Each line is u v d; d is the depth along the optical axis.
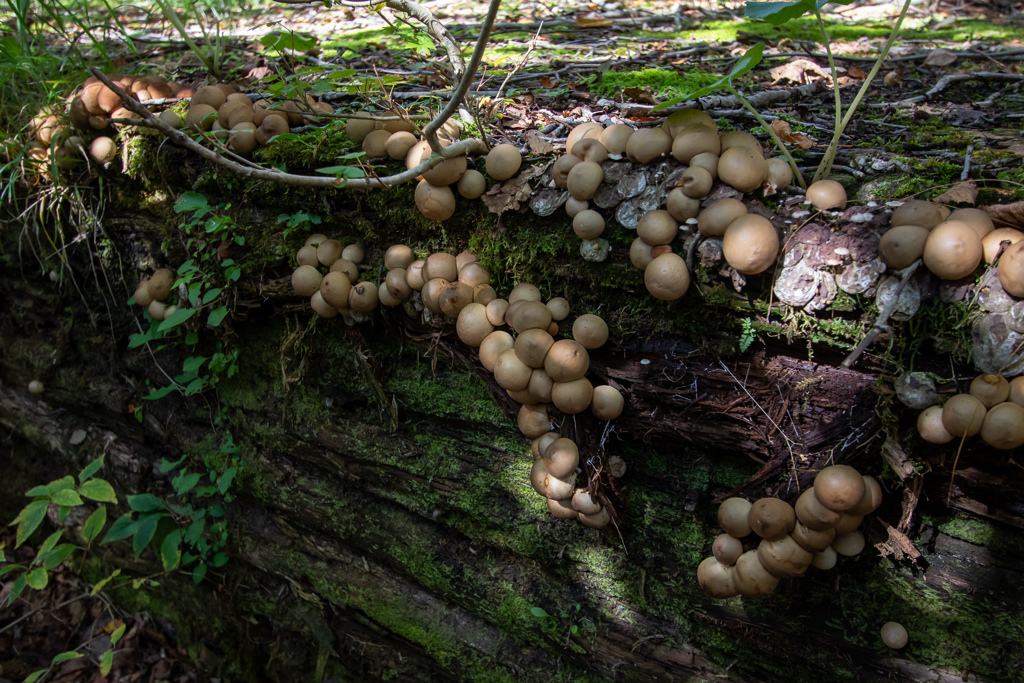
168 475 3.12
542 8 4.39
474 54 1.67
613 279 2.03
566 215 2.08
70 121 2.81
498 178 2.12
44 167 2.88
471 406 2.36
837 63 3.30
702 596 2.12
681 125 1.91
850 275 1.73
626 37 3.75
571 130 2.35
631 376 2.06
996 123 2.58
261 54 3.65
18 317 3.42
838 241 1.75
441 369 2.42
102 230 2.91
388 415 2.55
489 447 2.38
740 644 2.09
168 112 2.64
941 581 1.88
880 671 1.93
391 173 2.29
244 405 2.85
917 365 1.73
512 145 2.19
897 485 1.87
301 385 2.71
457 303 2.08
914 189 1.92
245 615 3.01
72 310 3.22
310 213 2.48
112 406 3.14
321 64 3.45
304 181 2.00
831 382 1.85
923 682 1.88
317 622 2.80
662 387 2.03
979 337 1.62
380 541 2.61
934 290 1.67
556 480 2.03
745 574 1.86
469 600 2.46
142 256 2.90
